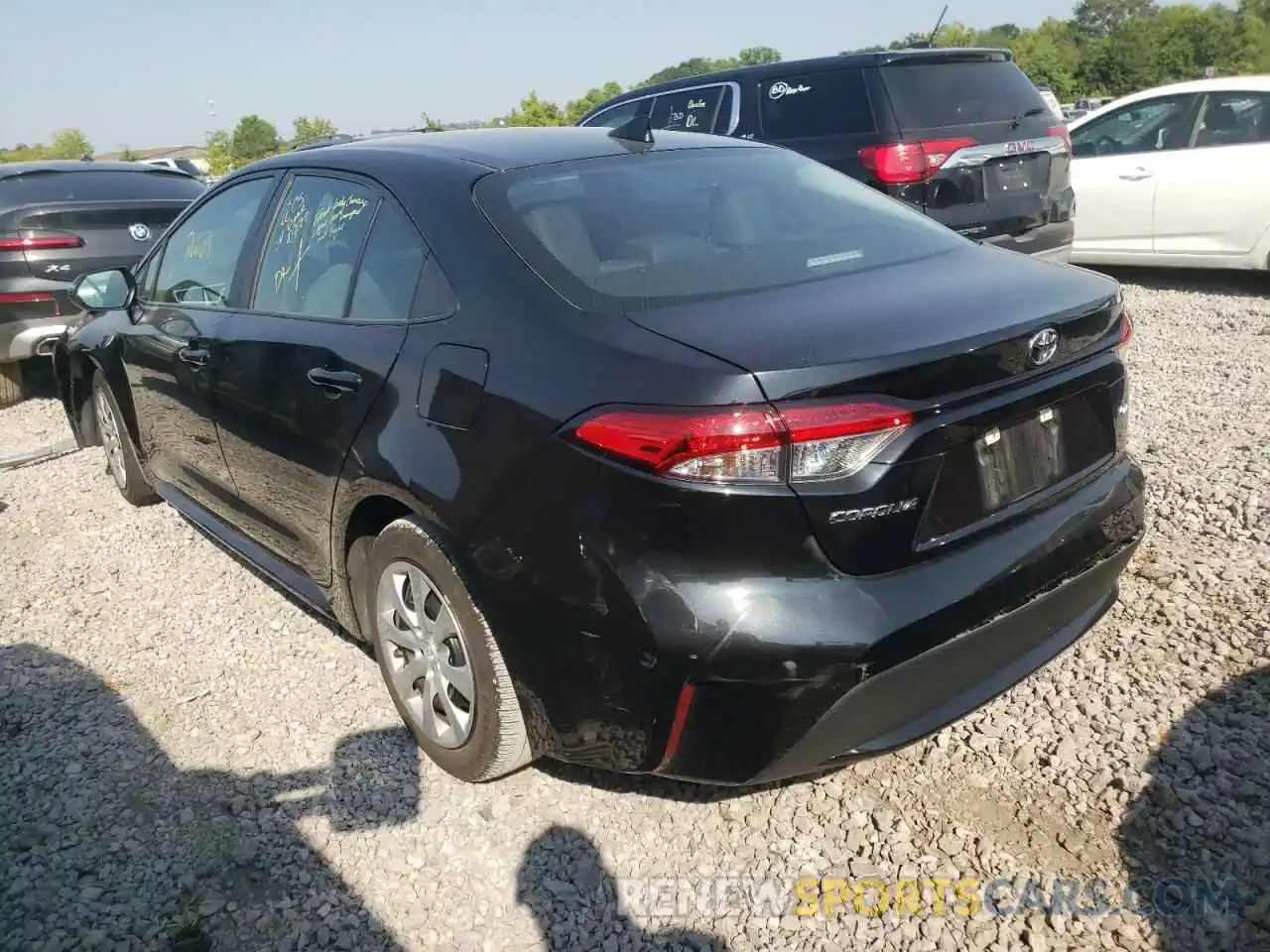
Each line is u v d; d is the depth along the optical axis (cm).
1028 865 254
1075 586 267
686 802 285
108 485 569
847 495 220
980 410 238
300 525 346
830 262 289
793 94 711
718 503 217
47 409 762
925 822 271
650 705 231
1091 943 232
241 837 283
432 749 302
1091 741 293
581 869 265
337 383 306
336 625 392
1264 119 777
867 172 666
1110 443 288
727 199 319
